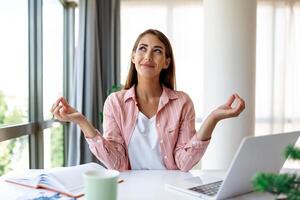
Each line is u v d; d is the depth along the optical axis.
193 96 3.36
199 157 1.18
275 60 3.43
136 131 1.29
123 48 3.33
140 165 1.29
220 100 2.43
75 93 2.90
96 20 3.02
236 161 0.73
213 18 2.43
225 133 2.42
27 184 0.94
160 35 1.33
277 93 3.44
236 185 0.80
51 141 2.88
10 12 2.07
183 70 3.37
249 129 2.44
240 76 2.40
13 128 1.95
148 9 3.35
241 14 2.37
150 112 1.34
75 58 2.93
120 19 3.25
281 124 3.43
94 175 0.70
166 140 1.28
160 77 1.43
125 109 1.32
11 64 2.10
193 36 3.36
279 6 3.42
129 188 0.93
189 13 3.36
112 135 1.27
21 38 2.27
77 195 0.84
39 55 2.47
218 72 2.43
